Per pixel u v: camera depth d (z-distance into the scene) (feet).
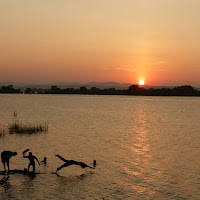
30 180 47.83
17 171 52.13
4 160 52.39
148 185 46.21
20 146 75.51
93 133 103.30
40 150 71.10
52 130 109.60
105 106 322.14
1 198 39.88
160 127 125.90
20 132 99.86
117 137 94.32
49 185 45.60
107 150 72.43
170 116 191.01
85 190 43.62
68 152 69.41
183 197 41.29
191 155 67.56
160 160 62.39
